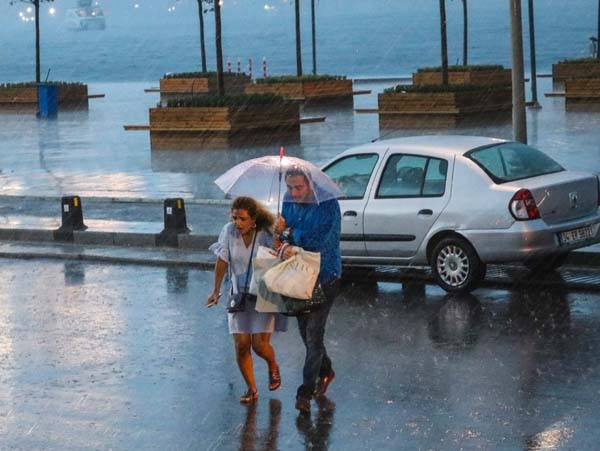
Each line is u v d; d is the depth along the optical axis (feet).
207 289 108.37
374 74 602.85
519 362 78.59
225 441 65.57
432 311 95.40
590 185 102.12
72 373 80.79
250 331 71.77
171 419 69.87
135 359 83.97
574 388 72.13
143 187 174.60
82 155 223.10
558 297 97.91
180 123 239.50
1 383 78.95
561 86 376.07
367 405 70.79
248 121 239.91
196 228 136.26
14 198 169.78
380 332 89.10
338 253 70.38
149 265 122.83
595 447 61.67
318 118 285.84
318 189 69.46
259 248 69.31
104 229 137.69
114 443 65.87
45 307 102.78
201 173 189.88
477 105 274.57
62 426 69.26
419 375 76.74
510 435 64.03
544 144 205.46
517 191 97.50
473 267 99.76
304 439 65.41
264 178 72.13
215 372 79.92
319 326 69.72
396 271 112.06
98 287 111.14
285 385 76.18
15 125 299.17
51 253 129.70
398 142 106.32
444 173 101.55
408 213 102.42
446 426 66.13
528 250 97.30
